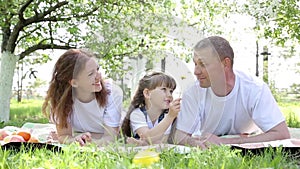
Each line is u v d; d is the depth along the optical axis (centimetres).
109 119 249
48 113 281
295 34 705
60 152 209
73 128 269
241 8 726
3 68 689
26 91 1305
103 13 607
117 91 250
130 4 508
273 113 271
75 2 653
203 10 683
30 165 172
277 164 181
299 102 1055
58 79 265
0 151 193
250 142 259
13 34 685
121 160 175
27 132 259
